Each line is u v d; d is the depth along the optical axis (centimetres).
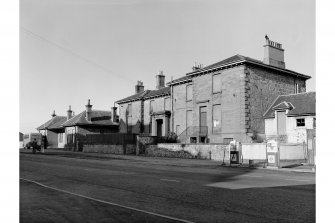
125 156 2941
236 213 655
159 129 3741
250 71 2748
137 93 4469
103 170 1582
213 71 2978
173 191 927
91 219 598
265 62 2920
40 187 990
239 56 2891
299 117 2556
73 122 4800
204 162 2272
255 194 877
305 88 3234
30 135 5188
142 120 4047
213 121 2955
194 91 3169
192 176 1347
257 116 2744
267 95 2848
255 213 654
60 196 835
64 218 605
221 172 1589
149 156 2988
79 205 722
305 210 679
